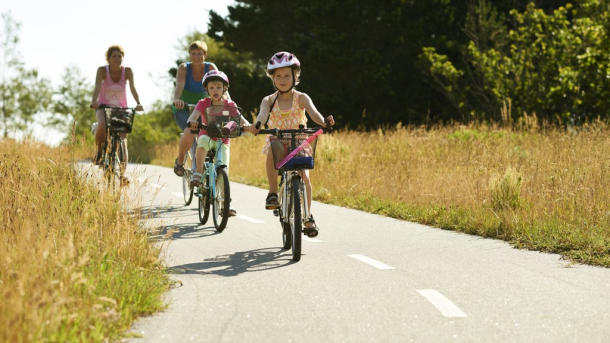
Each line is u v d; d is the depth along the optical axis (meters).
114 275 6.32
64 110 67.94
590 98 29.50
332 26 44.44
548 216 10.53
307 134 8.18
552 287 7.00
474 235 10.38
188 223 11.12
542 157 14.81
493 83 33.25
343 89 44.28
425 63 37.31
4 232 6.99
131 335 5.29
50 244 5.86
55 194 8.89
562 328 5.61
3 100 66.25
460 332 5.49
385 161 17.58
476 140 18.70
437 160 17.20
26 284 5.16
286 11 47.31
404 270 7.76
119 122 12.69
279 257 8.47
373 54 41.50
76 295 5.56
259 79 44.50
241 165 20.84
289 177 8.51
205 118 10.42
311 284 7.05
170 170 21.72
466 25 37.47
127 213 8.26
